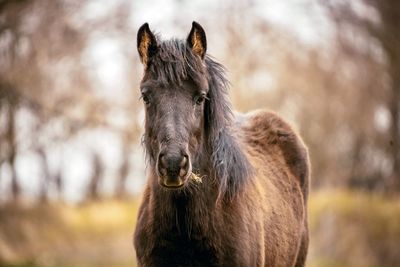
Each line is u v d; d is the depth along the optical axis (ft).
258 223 15.79
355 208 58.95
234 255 14.76
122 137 88.74
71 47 72.23
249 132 19.42
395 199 62.80
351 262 53.42
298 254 19.79
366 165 74.64
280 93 83.20
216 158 14.83
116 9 84.28
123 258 54.80
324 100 80.07
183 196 14.52
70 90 74.69
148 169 15.44
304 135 84.23
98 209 73.10
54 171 88.89
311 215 62.08
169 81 13.83
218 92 14.88
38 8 61.87
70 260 52.08
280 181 18.63
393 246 52.16
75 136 78.48
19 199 64.13
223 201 14.97
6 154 60.54
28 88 55.26
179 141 13.34
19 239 55.83
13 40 52.70
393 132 70.38
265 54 82.07
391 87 71.26
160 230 14.84
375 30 69.05
